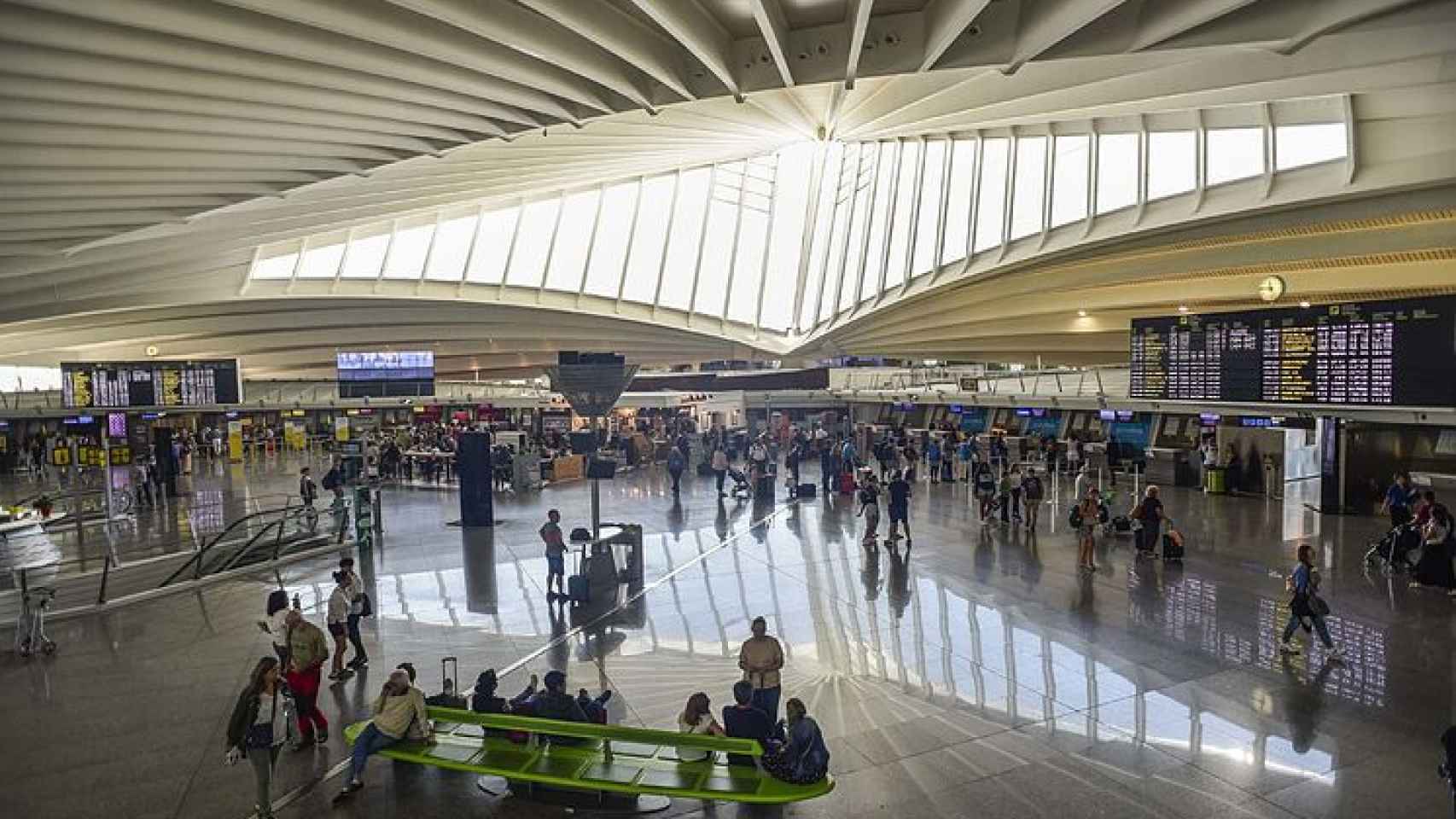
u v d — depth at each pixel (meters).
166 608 13.08
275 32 8.16
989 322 33.97
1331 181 17.08
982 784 7.27
